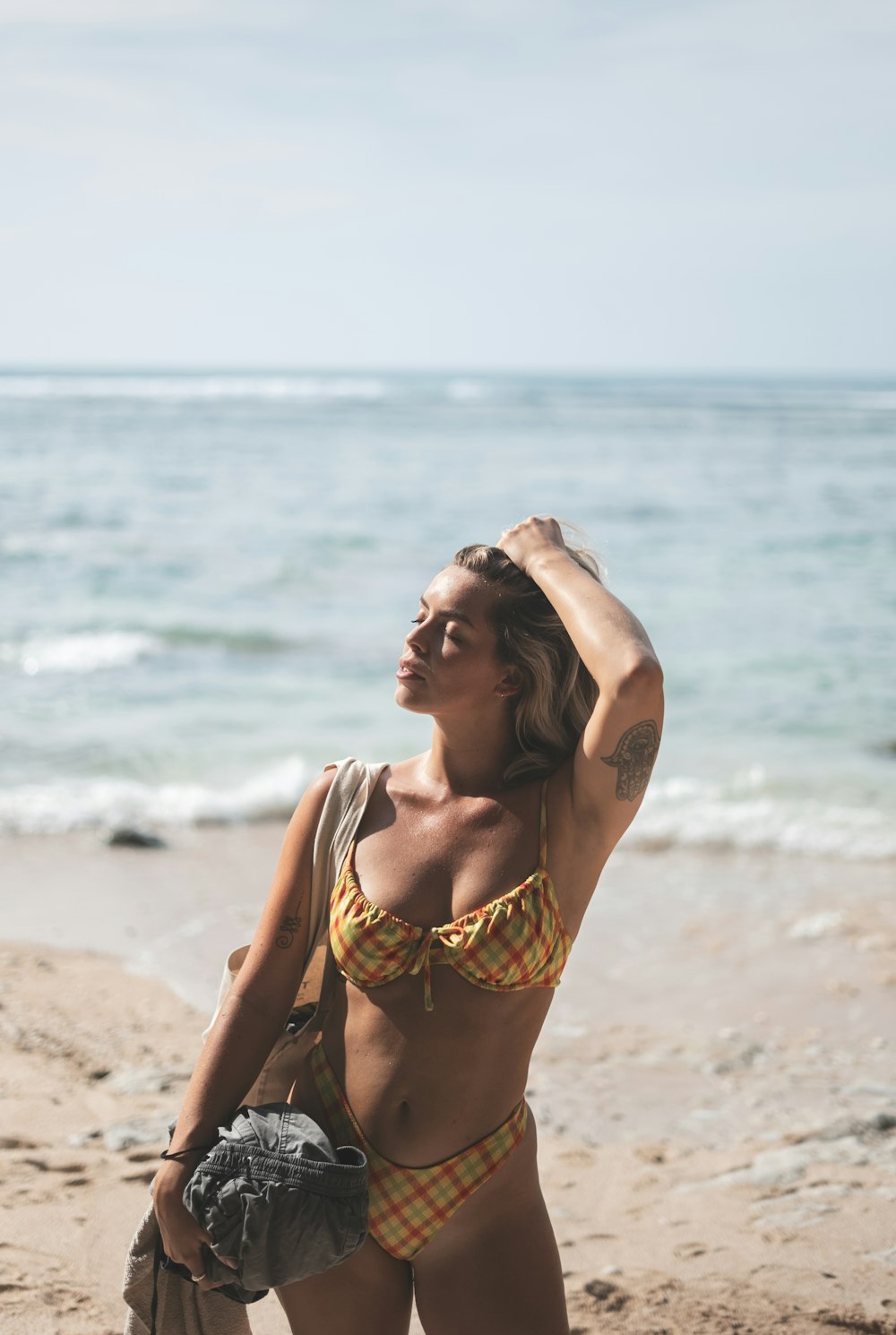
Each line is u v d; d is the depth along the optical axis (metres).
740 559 21.94
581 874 2.35
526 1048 2.29
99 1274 3.37
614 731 2.20
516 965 2.20
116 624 15.45
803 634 15.95
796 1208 4.04
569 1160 4.41
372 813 2.40
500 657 2.38
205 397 95.19
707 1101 4.99
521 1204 2.30
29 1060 4.86
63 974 5.99
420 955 2.21
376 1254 2.25
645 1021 5.88
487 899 2.24
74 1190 3.84
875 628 16.31
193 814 9.04
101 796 9.28
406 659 2.43
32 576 18.48
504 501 29.84
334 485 32.69
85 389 117.38
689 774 10.41
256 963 2.37
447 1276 2.27
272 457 40.94
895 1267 3.64
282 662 13.96
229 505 27.53
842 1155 4.46
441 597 2.42
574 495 31.84
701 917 7.39
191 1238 2.13
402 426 61.88
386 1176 2.21
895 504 30.53
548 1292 2.28
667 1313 3.37
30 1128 4.26
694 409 88.75
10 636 14.68
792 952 6.82
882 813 9.45
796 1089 5.12
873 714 12.31
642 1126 4.74
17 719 11.41
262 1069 2.37
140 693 12.52
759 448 50.22
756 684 13.52
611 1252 3.74
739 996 6.19
